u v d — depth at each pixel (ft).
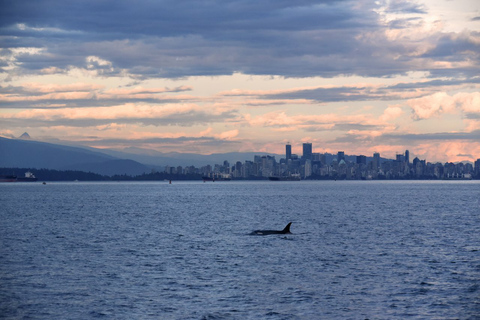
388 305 158.20
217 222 428.56
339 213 530.27
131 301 162.71
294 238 308.60
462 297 166.81
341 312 151.74
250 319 145.69
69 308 155.53
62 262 227.20
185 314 149.89
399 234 329.93
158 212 559.79
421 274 199.62
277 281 188.24
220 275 198.49
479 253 249.96
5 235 331.36
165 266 216.74
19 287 179.93
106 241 298.97
